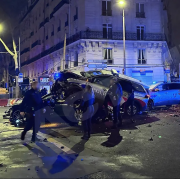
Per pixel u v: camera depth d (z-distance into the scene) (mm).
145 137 6750
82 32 26469
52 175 3977
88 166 4406
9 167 4367
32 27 46062
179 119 9766
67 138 6820
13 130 8172
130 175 3965
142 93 10898
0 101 18078
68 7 30844
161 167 4344
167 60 29719
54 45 33938
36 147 5793
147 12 29156
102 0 27625
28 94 6258
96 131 7691
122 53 27688
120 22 28172
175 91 13711
